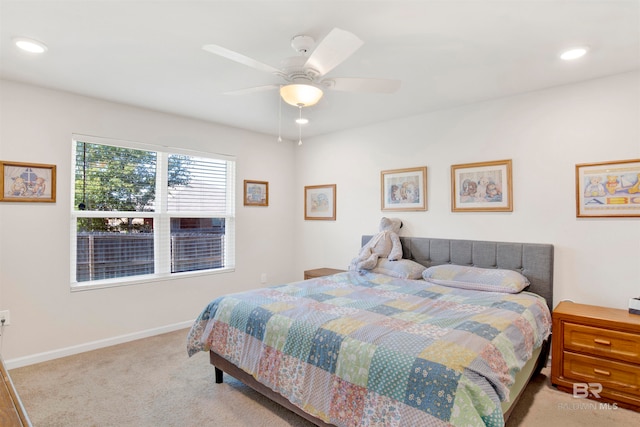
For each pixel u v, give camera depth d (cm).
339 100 321
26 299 283
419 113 363
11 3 172
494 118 318
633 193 254
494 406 136
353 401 162
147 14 182
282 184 483
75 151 312
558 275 284
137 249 352
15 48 222
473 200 329
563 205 282
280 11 179
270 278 469
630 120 256
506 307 225
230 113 365
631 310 238
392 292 269
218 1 170
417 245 361
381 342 167
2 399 91
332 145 451
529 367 220
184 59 238
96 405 224
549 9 177
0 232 271
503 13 180
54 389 244
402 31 199
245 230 441
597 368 229
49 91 293
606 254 264
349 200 432
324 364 177
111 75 265
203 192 404
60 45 217
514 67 248
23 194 281
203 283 398
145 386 249
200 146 393
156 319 359
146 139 350
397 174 385
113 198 335
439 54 227
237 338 228
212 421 208
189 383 255
